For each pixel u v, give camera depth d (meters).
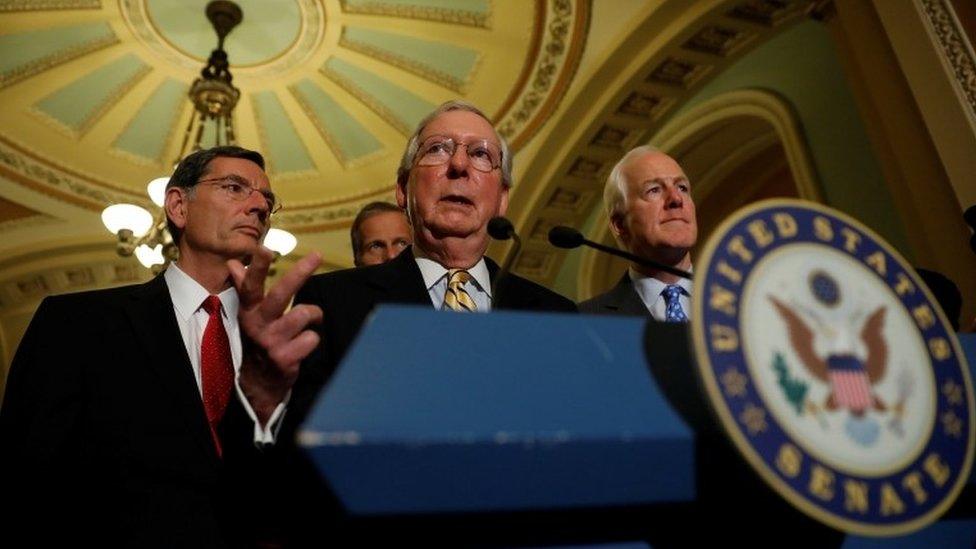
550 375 0.47
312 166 6.88
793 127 3.98
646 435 0.45
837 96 3.72
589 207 6.16
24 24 5.45
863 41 3.09
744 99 4.54
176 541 1.10
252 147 6.75
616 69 5.00
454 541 0.44
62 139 6.43
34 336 1.33
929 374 0.55
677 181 2.09
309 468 0.40
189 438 1.23
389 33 5.68
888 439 0.50
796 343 0.51
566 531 0.47
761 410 0.47
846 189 3.57
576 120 5.50
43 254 7.18
